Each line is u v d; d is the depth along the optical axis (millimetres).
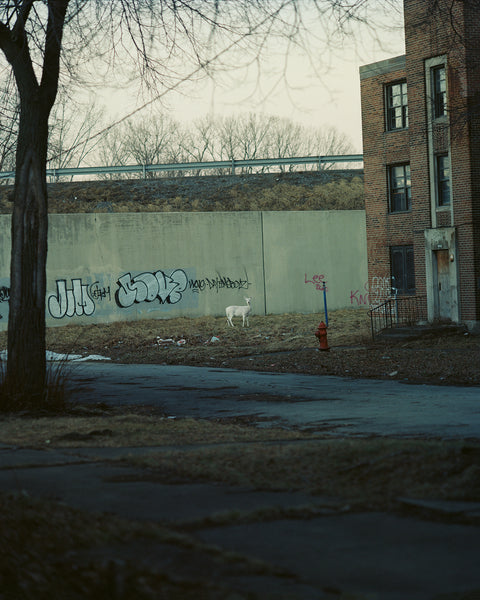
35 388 15742
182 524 6383
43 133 16219
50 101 16203
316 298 51500
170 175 78812
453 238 32469
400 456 8750
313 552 5570
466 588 4785
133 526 6207
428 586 4824
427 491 7496
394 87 36719
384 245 37281
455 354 26125
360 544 5781
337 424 14016
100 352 35500
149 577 5000
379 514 6766
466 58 31422
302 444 10195
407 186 36500
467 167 31922
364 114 37812
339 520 6543
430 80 33375
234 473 8508
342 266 52062
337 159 62812
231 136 75000
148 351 34000
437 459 8539
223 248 49688
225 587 4770
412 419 14312
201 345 36250
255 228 50281
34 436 12117
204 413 16172
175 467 8953
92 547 5734
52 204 62188
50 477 8523
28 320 15781
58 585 4992
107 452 10492
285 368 25750
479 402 16734
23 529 6066
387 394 18750
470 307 32062
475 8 18266
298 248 51188
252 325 44656
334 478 8227
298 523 6438
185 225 48844
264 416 15422
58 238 46000
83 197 64500
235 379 23156
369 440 10664
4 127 17562
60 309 45875
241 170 76000
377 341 31812
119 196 65188
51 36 15531
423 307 34438
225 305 49719
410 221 36094
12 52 15891
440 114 33312
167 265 48438
